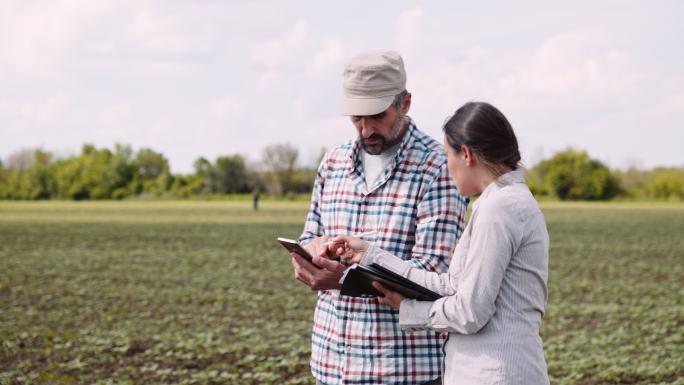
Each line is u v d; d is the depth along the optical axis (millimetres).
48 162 103625
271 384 7270
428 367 3504
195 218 42969
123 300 12719
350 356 3527
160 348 8719
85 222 38656
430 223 3428
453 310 2828
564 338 9625
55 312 11406
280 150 91312
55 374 7621
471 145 2859
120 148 99688
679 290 14094
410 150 3553
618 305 12344
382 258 3266
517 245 2801
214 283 14961
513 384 2777
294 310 11836
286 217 44062
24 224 36656
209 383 7320
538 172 86375
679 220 39531
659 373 7602
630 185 85938
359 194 3621
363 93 3379
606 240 26312
